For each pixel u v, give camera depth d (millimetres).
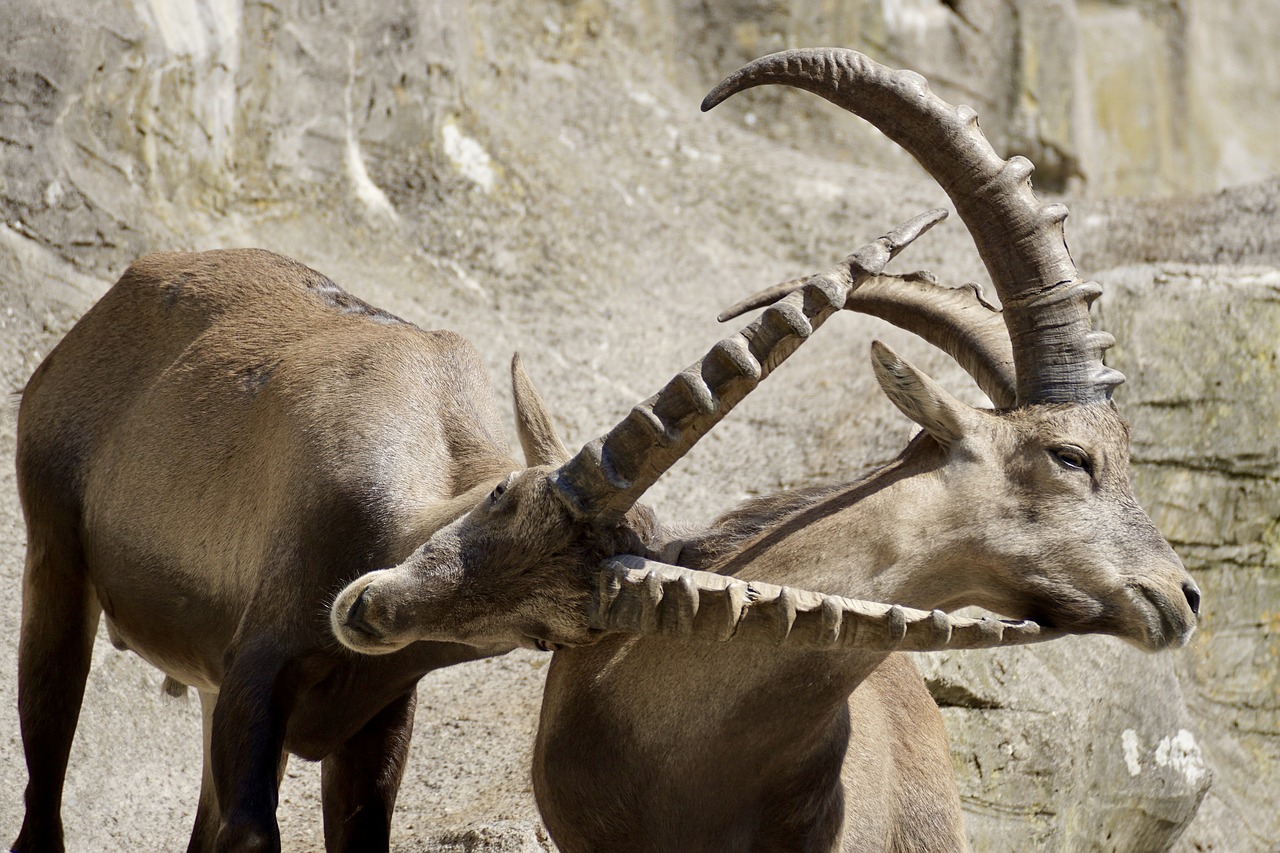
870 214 28328
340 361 10523
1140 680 15609
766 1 33625
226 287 11719
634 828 8812
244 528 10305
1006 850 13727
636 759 8742
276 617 9586
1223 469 19953
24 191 18672
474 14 28656
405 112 24422
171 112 21000
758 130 32906
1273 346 20094
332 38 23531
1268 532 19891
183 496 10773
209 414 10891
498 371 20750
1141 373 20016
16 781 12984
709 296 25016
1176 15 45969
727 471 19844
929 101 9070
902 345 21922
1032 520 8539
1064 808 14164
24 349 17703
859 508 8641
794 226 27766
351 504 9570
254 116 22531
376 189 23656
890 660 11102
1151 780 15406
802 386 22078
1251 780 19250
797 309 7723
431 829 12297
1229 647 19844
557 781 9016
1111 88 44062
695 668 8508
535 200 25156
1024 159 9016
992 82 36969
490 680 15500
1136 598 8406
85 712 13945
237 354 11109
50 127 19156
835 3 34312
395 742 10453
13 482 15992
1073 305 8836
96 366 11805
